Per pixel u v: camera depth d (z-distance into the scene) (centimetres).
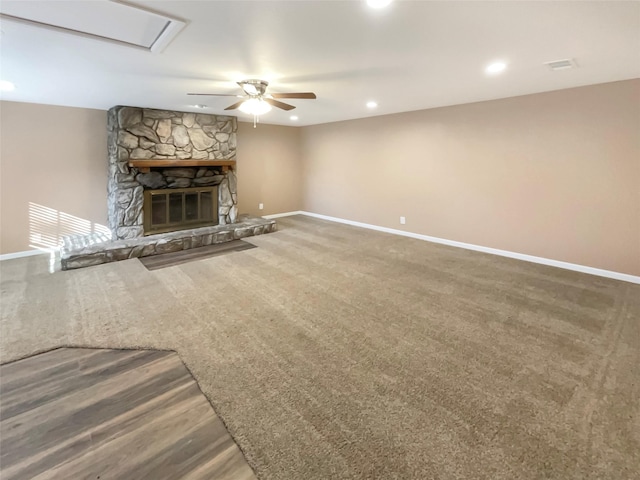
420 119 544
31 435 168
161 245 479
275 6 181
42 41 228
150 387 205
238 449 161
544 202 427
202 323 283
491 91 399
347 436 169
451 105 498
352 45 240
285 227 661
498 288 359
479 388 205
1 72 303
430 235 559
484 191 482
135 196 506
